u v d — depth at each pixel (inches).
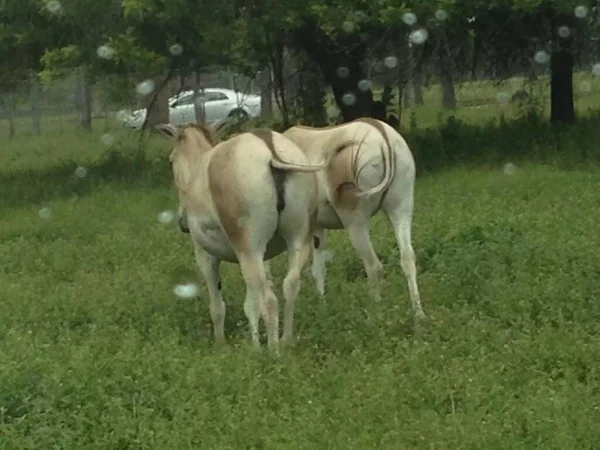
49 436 239.9
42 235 541.0
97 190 675.4
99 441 240.7
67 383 262.7
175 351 301.6
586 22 754.8
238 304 371.6
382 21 620.4
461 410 257.1
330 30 632.4
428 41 724.7
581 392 259.8
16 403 253.6
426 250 425.4
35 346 307.3
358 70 751.1
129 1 620.1
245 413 254.4
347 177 347.3
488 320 325.4
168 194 636.7
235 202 301.4
